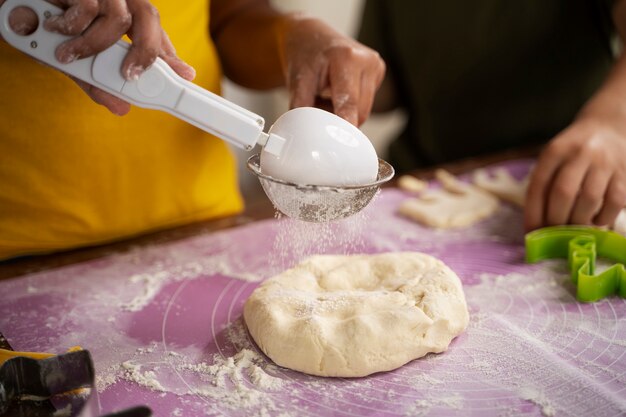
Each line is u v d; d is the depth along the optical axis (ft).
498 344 3.30
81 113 4.15
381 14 7.21
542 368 3.10
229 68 5.63
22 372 2.72
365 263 3.84
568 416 2.76
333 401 2.90
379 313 3.20
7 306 3.69
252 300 3.49
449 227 4.71
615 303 3.64
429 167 7.33
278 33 4.60
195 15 4.66
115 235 4.58
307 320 3.16
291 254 4.31
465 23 6.51
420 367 3.14
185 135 4.66
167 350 3.30
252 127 2.76
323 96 3.91
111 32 2.63
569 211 4.18
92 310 3.67
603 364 3.11
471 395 2.92
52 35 2.65
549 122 6.57
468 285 3.91
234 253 4.34
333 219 2.94
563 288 3.83
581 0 6.06
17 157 4.14
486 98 6.72
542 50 6.33
